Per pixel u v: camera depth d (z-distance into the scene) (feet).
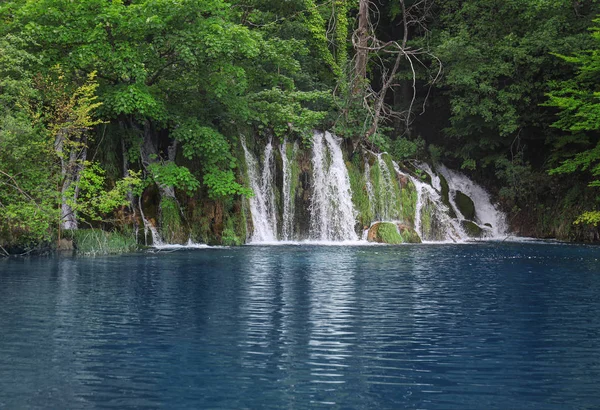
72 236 78.79
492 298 47.60
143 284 52.39
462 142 131.95
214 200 94.02
